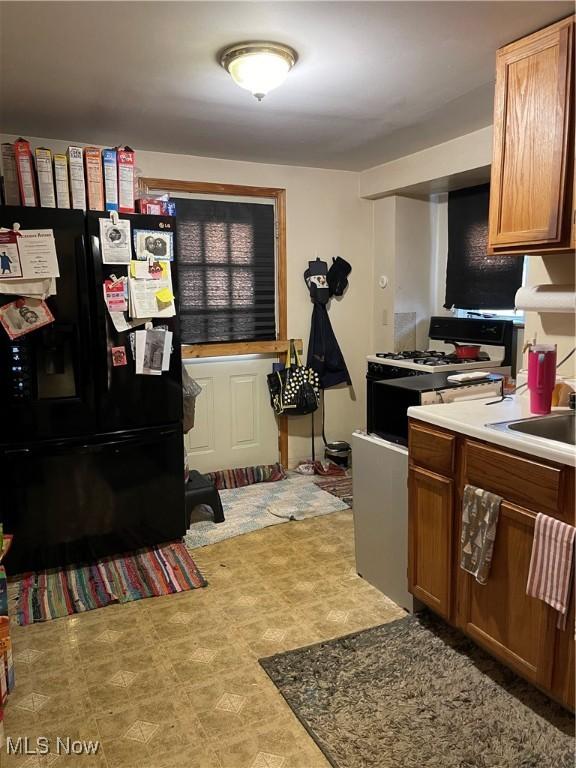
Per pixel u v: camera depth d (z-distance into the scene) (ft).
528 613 5.74
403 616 7.66
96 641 7.22
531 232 6.72
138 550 9.61
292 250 13.56
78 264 8.48
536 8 6.00
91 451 8.86
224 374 13.32
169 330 9.23
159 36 6.58
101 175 8.68
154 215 8.93
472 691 6.15
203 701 6.09
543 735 5.50
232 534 10.37
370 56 7.20
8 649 6.20
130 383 9.03
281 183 13.23
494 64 7.50
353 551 9.65
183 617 7.74
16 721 5.84
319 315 13.80
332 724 5.72
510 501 5.87
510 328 12.01
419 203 13.94
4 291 8.13
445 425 6.64
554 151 6.38
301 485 13.07
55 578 8.75
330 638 7.18
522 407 7.25
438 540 6.89
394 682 6.32
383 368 12.83
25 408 8.43
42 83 8.01
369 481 8.26
